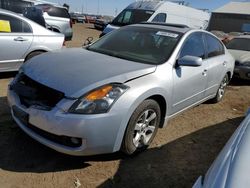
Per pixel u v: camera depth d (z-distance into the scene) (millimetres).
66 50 4531
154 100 3777
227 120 5527
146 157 3844
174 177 3502
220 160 2076
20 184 3125
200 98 5164
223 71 5832
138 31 4828
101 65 3738
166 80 3918
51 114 3158
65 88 3236
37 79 3477
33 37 6621
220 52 5848
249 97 7469
